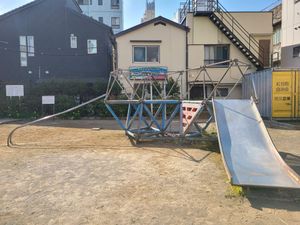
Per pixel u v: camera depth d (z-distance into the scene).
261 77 15.73
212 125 12.28
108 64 22.50
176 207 4.23
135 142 8.95
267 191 4.79
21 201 4.44
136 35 19.27
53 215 3.98
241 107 7.61
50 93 19.30
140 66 19.28
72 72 21.95
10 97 18.59
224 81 19.56
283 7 20.94
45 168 6.17
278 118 14.60
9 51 21.62
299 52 19.02
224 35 19.83
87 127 13.12
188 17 19.67
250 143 6.25
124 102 9.14
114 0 50.69
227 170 5.20
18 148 8.25
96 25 21.89
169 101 9.13
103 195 4.66
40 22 21.75
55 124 14.48
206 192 4.80
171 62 19.50
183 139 8.77
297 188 4.51
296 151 7.89
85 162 6.64
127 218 3.89
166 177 5.56
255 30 20.50
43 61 21.83
